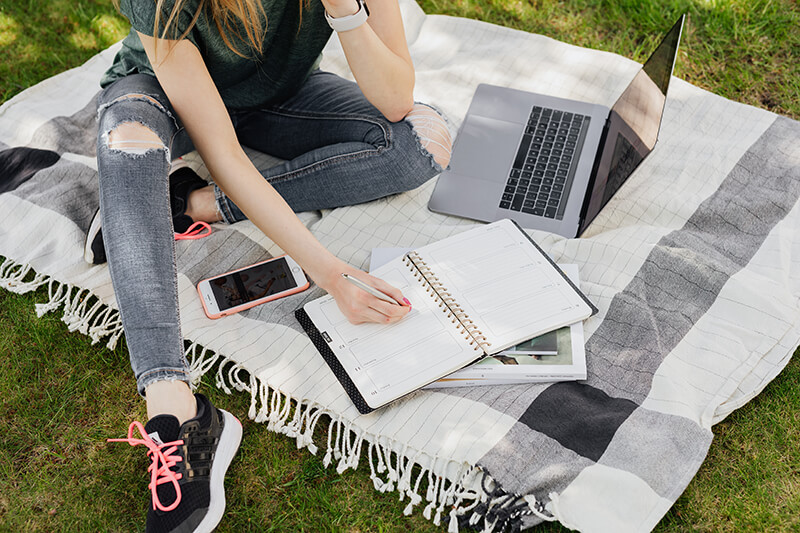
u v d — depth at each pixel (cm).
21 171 203
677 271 170
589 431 144
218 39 162
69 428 159
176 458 132
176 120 160
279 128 197
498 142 203
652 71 189
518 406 150
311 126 193
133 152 145
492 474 140
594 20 251
